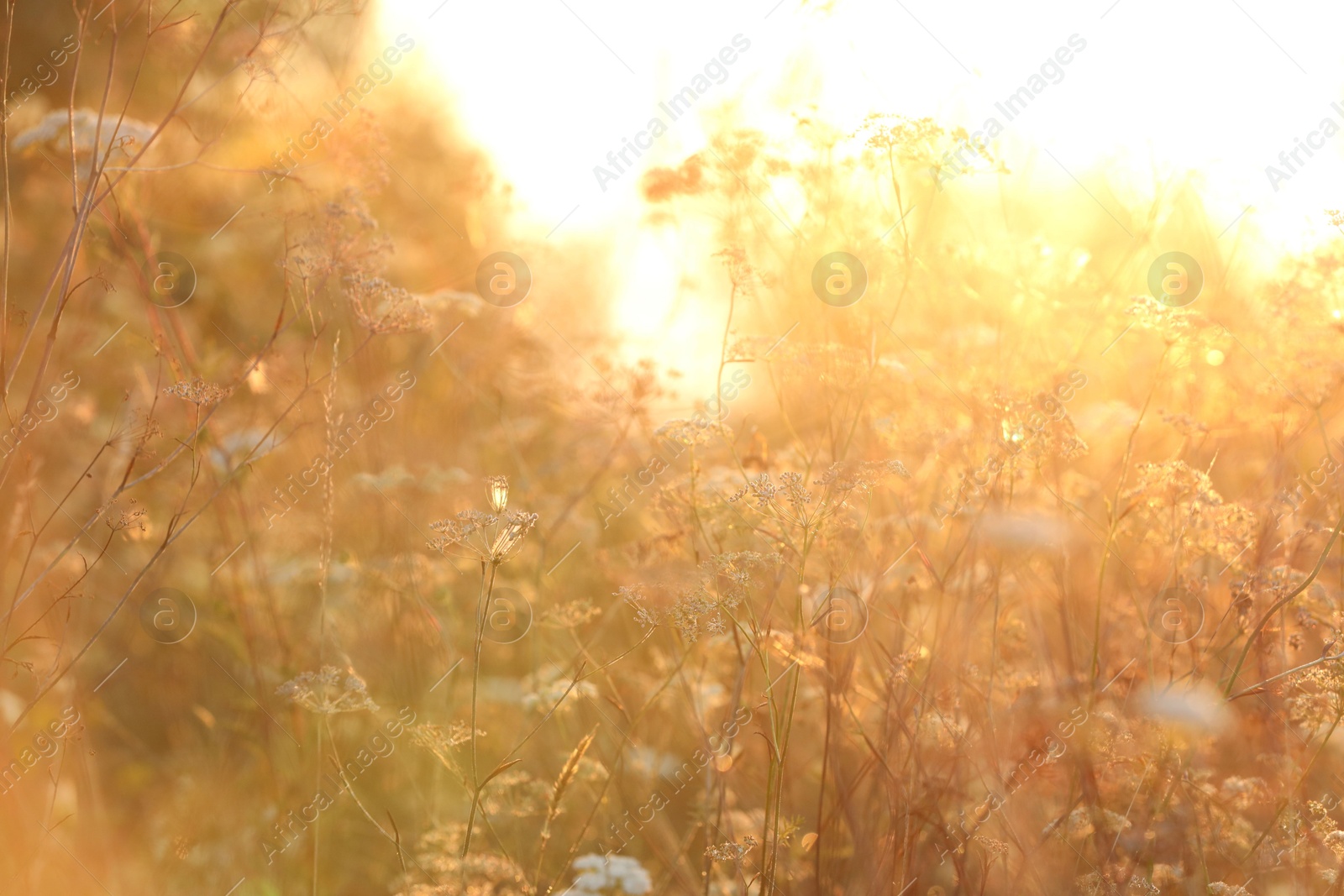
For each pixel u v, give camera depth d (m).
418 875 3.32
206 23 4.07
